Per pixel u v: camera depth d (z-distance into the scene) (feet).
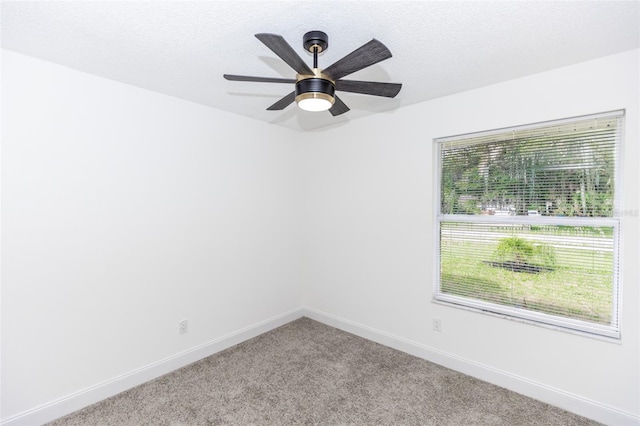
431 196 8.92
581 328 6.77
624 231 6.20
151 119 8.09
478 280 8.38
